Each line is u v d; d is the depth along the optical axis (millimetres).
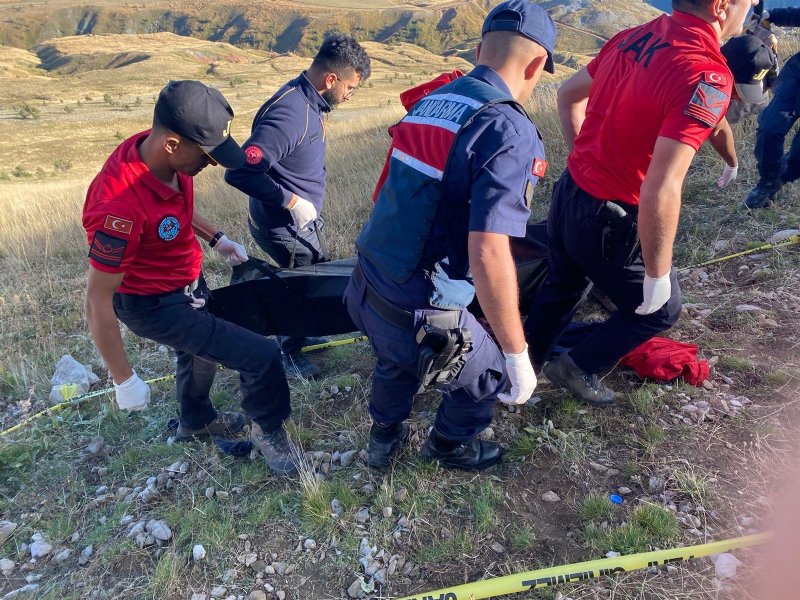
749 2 2389
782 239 4242
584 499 2639
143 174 2352
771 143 4410
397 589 2383
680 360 3172
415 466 2891
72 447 3393
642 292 2705
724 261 4242
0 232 8039
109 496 3002
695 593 2213
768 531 2377
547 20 2289
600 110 2621
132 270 2508
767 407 2996
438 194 2168
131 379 2451
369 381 3621
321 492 2748
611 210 2559
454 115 2139
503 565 2406
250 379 2795
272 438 2945
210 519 2756
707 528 2445
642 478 2705
